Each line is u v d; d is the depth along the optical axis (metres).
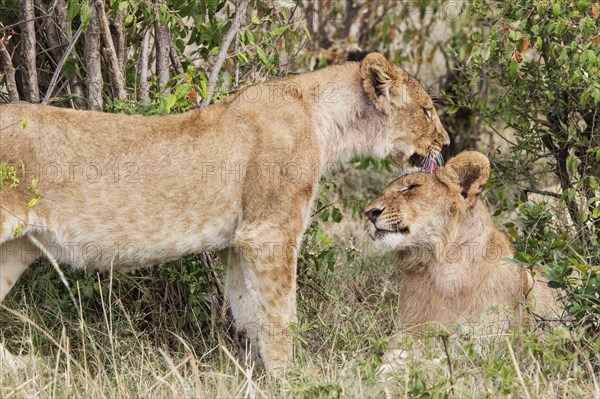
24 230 8.52
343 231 12.76
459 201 9.11
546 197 11.97
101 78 10.02
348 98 9.87
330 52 14.25
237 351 9.81
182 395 8.02
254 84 9.88
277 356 9.05
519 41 10.32
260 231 9.04
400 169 10.38
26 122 8.09
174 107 9.82
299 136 9.27
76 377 8.68
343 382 7.72
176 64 10.62
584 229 10.12
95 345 9.27
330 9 15.23
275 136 9.15
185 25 10.57
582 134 10.81
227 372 8.53
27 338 9.05
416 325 9.00
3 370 8.48
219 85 10.73
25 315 9.38
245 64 11.00
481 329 8.89
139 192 8.78
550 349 7.95
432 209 9.13
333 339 9.62
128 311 10.04
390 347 9.10
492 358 7.99
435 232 9.16
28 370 8.55
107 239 8.80
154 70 11.27
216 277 10.19
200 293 9.95
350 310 10.15
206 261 10.04
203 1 10.40
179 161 8.89
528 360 8.37
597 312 8.81
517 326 8.61
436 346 8.48
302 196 9.23
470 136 14.38
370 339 7.79
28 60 9.91
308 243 10.77
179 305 10.16
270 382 8.50
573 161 10.02
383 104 9.95
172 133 8.94
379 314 10.49
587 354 8.12
